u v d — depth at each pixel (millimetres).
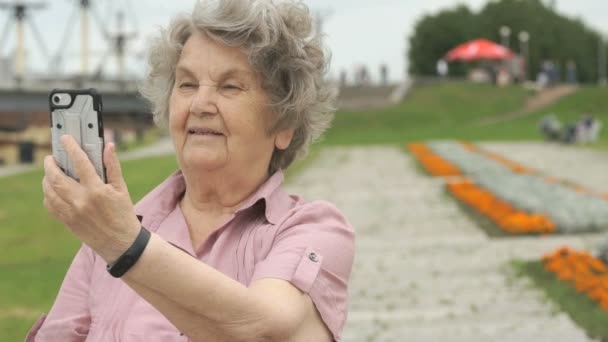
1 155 36156
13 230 15227
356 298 9219
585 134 34312
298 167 26094
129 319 2250
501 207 14906
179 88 2297
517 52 91062
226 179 2305
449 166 24484
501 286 9438
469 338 7457
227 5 2186
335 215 2342
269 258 2162
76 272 2438
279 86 2270
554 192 16969
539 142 36406
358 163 27922
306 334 2094
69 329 2383
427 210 16266
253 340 1934
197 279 1850
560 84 69000
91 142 1817
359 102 64375
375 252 12070
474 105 60875
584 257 9805
